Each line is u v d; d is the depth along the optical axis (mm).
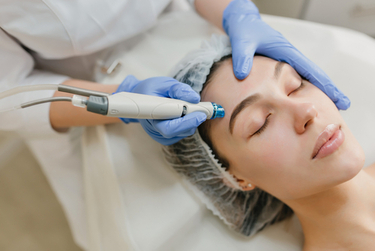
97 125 976
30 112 890
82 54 947
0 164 1834
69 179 1147
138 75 1063
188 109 683
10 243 1641
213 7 1065
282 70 754
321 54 1112
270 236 979
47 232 1658
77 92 577
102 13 852
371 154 981
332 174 675
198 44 1113
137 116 616
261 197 1004
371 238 787
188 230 950
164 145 926
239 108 720
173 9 1176
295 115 672
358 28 1358
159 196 929
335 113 726
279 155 696
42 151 1067
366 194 808
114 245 915
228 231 988
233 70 772
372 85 1040
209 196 952
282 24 1167
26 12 768
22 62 908
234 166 799
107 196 949
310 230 873
